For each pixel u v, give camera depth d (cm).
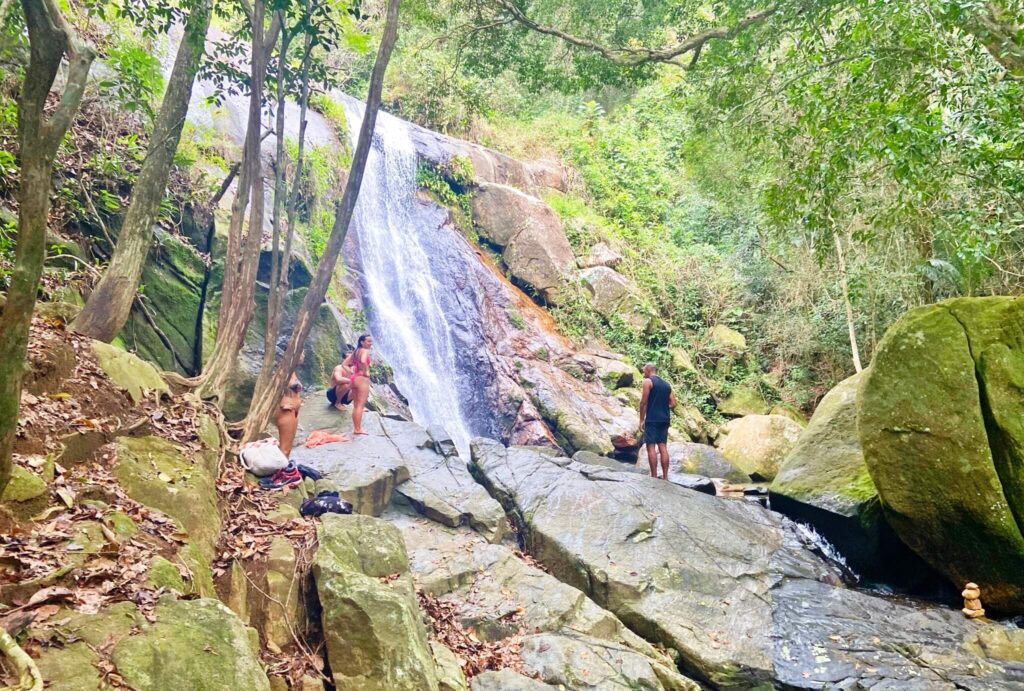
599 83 1364
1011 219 1109
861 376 949
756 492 1284
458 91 1738
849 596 873
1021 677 714
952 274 1359
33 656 339
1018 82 874
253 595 564
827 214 1027
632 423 1596
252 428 838
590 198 2430
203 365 1086
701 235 2470
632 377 1811
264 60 877
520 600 772
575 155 2544
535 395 1570
